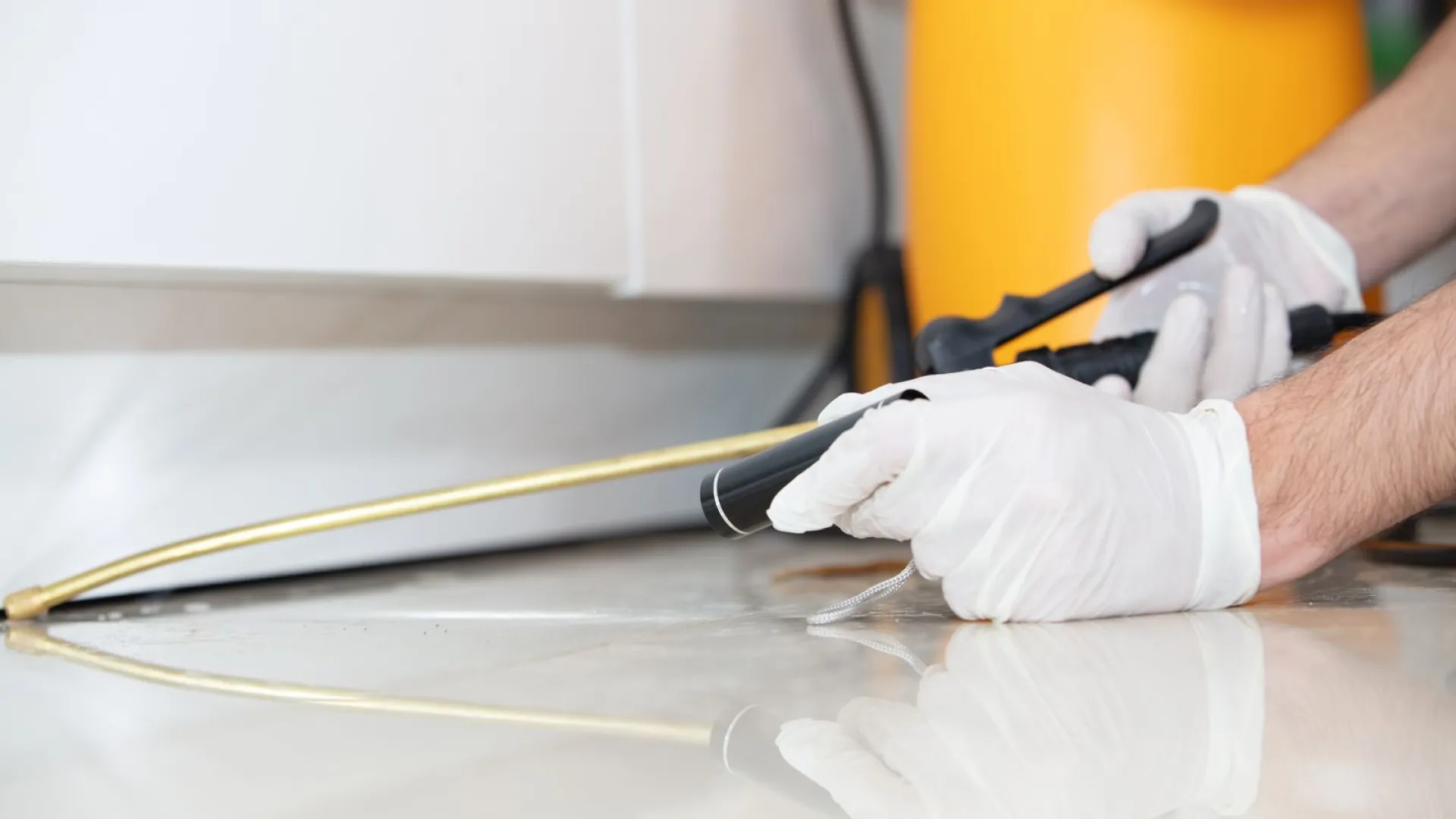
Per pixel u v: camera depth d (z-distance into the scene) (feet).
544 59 3.27
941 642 1.84
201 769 1.25
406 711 1.49
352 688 1.68
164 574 3.01
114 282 2.86
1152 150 3.26
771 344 4.56
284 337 3.22
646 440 4.15
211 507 3.09
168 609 2.80
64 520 2.87
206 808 1.11
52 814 1.11
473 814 1.04
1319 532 1.98
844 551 3.55
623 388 4.07
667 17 3.60
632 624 2.19
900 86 4.59
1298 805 0.99
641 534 4.19
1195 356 2.42
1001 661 1.65
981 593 1.96
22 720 1.55
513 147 3.20
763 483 1.99
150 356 2.98
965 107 3.54
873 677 1.58
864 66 4.16
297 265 2.79
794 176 4.08
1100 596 1.94
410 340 3.49
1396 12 5.65
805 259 4.14
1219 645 1.70
